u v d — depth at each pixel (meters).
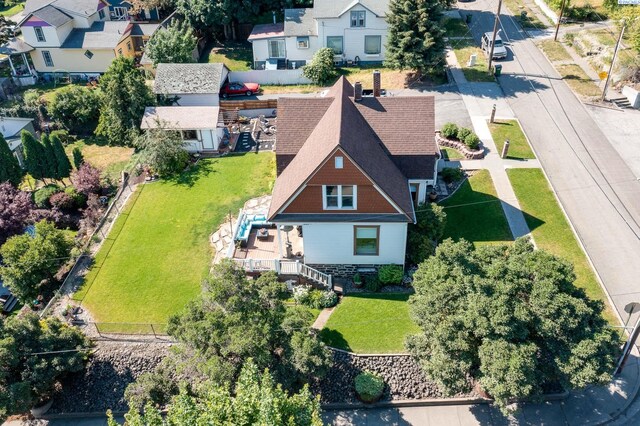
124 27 61.44
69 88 51.75
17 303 33.53
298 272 29.56
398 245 29.45
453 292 22.41
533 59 50.97
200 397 22.81
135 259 32.75
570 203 34.09
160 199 38.06
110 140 48.47
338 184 27.47
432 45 47.25
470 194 35.44
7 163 41.28
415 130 31.41
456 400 25.27
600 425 23.92
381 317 27.92
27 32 58.78
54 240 32.06
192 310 24.03
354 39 53.25
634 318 26.72
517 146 39.44
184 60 53.75
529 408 24.70
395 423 24.83
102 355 27.48
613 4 52.88
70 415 26.55
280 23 57.72
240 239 31.94
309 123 31.75
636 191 34.56
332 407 25.61
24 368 24.98
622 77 44.75
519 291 22.58
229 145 43.97
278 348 24.19
